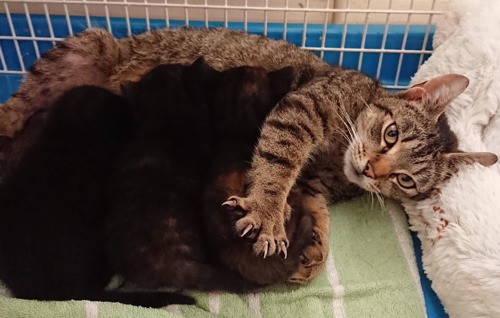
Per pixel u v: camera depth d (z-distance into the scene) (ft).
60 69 1.29
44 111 1.25
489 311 1.03
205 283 1.04
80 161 1.09
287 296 1.10
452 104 1.27
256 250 1.02
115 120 1.17
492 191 1.11
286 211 1.11
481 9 1.32
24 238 1.00
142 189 1.07
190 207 1.08
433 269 1.13
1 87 1.51
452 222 1.11
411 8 1.42
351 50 1.46
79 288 1.02
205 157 1.16
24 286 1.00
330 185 1.27
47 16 1.41
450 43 1.34
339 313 1.09
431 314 1.12
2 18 1.46
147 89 1.19
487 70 1.26
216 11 1.56
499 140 1.28
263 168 1.10
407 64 1.54
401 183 1.17
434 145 1.16
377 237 1.22
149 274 1.03
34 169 1.06
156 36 1.38
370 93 1.24
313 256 1.13
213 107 1.22
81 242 1.03
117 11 1.54
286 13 1.45
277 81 1.24
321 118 1.18
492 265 1.03
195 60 1.30
